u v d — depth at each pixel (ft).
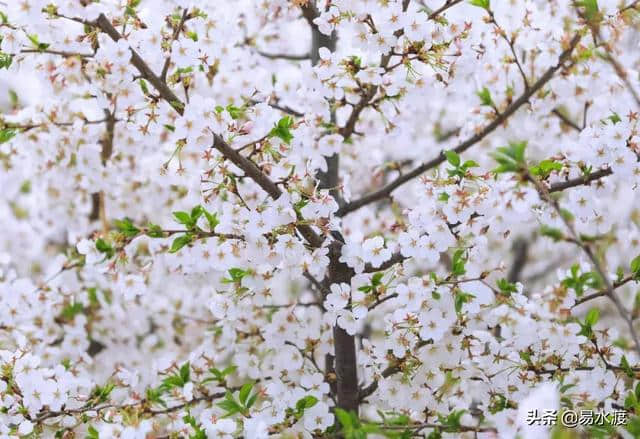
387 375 15.52
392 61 16.33
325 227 14.29
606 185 14.78
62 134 17.99
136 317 22.17
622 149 14.23
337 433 14.46
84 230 21.07
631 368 14.80
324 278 16.94
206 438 14.48
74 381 15.74
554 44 16.37
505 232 15.12
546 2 17.83
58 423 15.39
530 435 14.20
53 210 21.20
